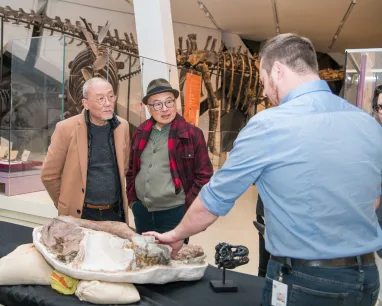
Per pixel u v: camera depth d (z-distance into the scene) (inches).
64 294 60.8
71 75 165.8
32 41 162.2
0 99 235.8
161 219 99.2
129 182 104.6
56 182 98.5
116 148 95.7
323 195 43.7
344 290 44.8
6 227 92.6
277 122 45.5
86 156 93.0
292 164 44.2
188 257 67.9
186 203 96.4
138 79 183.8
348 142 44.5
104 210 96.0
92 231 66.2
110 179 95.5
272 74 49.4
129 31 309.7
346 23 352.5
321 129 44.4
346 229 44.8
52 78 164.1
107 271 59.6
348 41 429.1
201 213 51.3
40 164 177.9
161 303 58.9
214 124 317.4
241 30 386.9
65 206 95.6
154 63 169.6
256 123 46.8
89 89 89.0
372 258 47.2
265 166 45.7
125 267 61.0
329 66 503.5
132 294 58.6
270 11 320.8
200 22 357.1
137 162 100.7
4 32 236.2
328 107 46.4
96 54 171.9
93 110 89.7
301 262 45.6
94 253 62.2
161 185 97.1
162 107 95.3
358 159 44.3
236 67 351.9
